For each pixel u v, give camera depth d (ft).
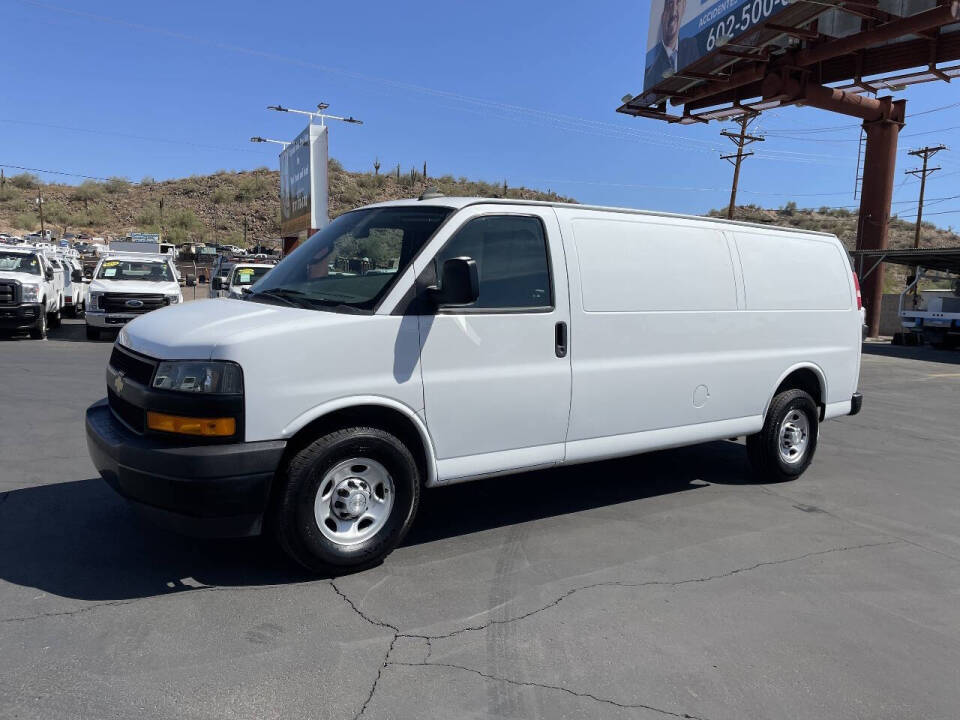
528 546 15.49
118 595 12.50
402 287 13.74
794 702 10.18
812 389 22.08
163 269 58.75
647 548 15.67
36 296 52.60
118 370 14.01
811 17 58.80
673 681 10.56
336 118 100.22
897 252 86.48
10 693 9.61
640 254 17.16
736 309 19.08
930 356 72.69
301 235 94.79
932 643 12.01
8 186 268.41
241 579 13.25
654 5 84.23
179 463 11.87
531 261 15.39
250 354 12.19
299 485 12.74
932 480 22.53
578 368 15.96
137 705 9.47
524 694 10.07
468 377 14.39
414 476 14.02
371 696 9.87
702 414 18.54
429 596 12.92
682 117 91.50
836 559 15.53
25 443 22.12
